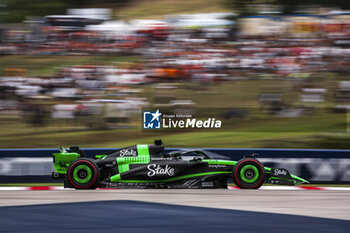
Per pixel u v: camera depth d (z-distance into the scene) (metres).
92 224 11.94
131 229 11.28
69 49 45.28
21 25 47.31
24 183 23.34
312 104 39.53
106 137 36.12
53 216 13.17
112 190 19.88
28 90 39.44
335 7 49.28
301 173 23.73
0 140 34.78
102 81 41.00
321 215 13.73
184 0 53.41
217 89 41.16
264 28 46.06
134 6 53.25
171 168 19.94
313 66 43.12
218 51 44.44
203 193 18.83
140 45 45.69
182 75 42.25
